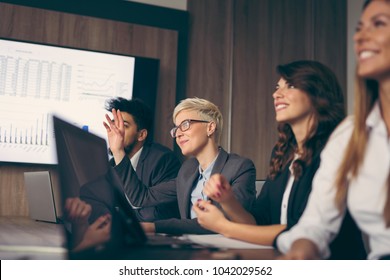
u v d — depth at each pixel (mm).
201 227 1508
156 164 2682
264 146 3895
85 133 985
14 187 3309
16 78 3324
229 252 948
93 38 3598
